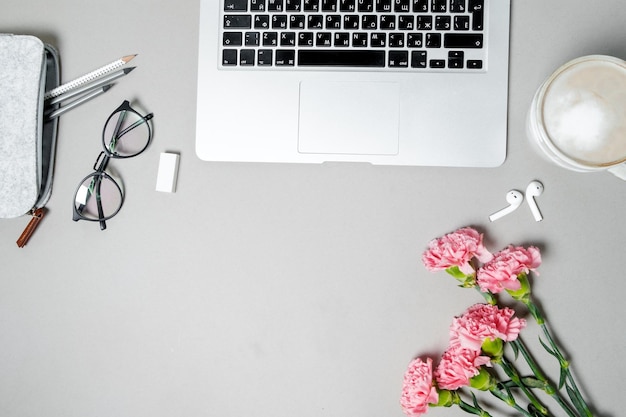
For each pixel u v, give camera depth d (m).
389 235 0.65
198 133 0.64
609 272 0.64
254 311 0.66
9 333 0.67
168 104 0.66
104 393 0.67
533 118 0.60
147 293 0.67
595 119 0.57
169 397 0.67
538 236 0.64
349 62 0.63
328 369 0.66
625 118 0.57
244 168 0.66
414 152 0.63
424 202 0.65
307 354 0.66
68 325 0.67
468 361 0.59
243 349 0.66
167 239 0.67
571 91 0.58
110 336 0.67
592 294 0.64
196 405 0.67
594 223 0.64
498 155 0.63
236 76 0.64
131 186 0.67
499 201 0.65
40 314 0.67
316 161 0.64
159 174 0.66
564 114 0.58
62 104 0.67
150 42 0.66
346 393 0.66
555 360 0.64
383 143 0.63
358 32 0.63
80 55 0.67
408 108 0.63
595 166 0.58
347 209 0.65
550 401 0.65
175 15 0.66
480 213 0.65
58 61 0.67
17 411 0.67
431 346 0.65
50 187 0.67
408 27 0.63
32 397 0.67
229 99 0.64
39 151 0.64
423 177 0.65
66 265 0.67
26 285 0.67
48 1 0.67
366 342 0.65
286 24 0.63
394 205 0.65
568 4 0.64
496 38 0.62
